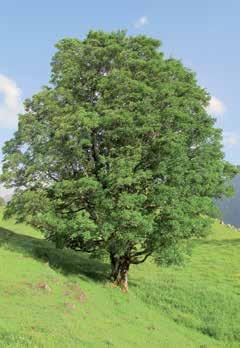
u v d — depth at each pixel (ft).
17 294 88.43
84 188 110.01
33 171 116.06
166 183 114.52
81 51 124.26
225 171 126.93
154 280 151.84
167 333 106.01
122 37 128.26
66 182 112.37
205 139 121.29
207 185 118.52
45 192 118.01
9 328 70.13
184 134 117.70
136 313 114.32
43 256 124.77
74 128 112.47
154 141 113.29
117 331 91.04
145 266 176.55
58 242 122.31
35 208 115.96
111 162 110.42
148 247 122.72
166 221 114.73
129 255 126.41
